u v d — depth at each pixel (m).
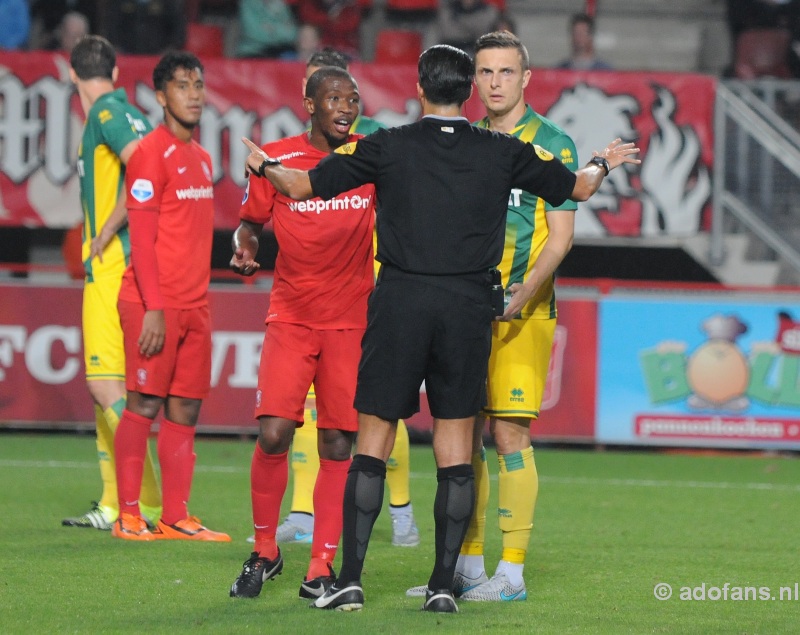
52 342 38.00
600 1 53.22
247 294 37.72
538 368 17.66
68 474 30.91
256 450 17.64
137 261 21.59
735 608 17.33
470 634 14.97
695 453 37.97
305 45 48.41
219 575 18.84
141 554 20.58
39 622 15.50
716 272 41.69
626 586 18.88
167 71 21.92
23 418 37.94
